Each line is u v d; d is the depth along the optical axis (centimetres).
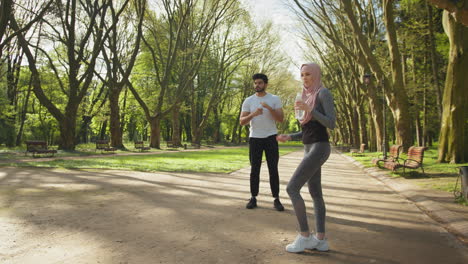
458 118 1251
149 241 329
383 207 540
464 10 617
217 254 297
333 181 891
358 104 2964
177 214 450
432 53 1834
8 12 1493
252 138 503
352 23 1631
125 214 442
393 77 1617
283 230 380
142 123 5347
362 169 1291
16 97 3344
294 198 311
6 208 456
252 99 517
